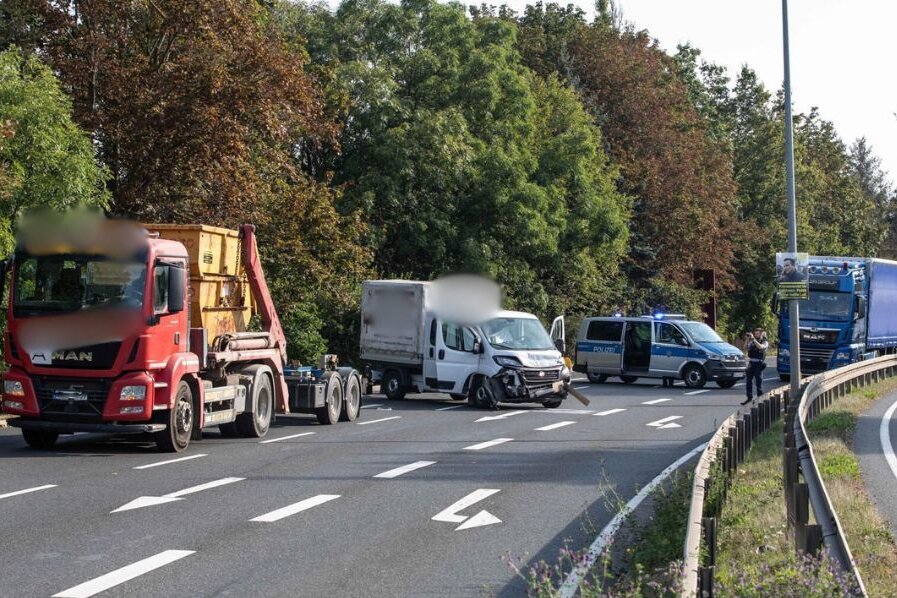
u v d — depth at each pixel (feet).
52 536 33.22
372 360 102.47
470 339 94.07
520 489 44.73
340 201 130.72
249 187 93.66
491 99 146.20
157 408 54.80
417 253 140.97
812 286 133.08
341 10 145.28
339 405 77.05
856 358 133.08
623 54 203.72
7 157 65.31
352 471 49.52
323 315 119.24
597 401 102.73
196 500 40.50
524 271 146.51
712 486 35.50
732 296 252.01
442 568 29.71
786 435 41.22
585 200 158.71
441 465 52.19
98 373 53.78
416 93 144.66
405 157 134.10
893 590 27.12
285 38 124.06
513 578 28.63
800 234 251.80
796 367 84.94
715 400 103.91
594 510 39.78
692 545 22.53
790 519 33.42
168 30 89.76
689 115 223.30
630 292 191.01
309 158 139.13
